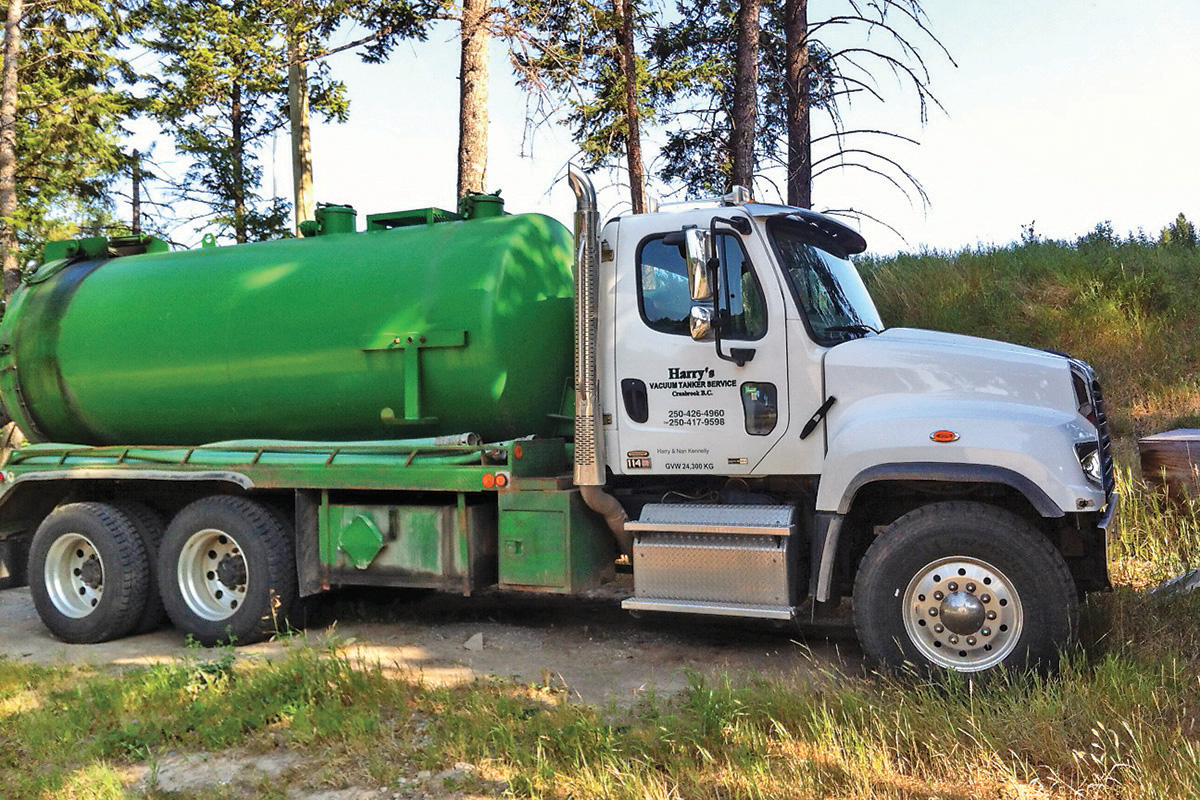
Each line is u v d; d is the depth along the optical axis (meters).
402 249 6.86
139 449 7.42
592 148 18.23
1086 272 13.38
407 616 7.64
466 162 12.82
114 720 5.13
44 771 4.53
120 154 22.42
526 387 6.56
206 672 5.67
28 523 7.95
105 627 7.23
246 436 7.39
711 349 5.88
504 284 6.48
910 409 5.37
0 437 10.70
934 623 5.12
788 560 5.54
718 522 5.67
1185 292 12.81
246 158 27.20
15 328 7.94
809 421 5.68
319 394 6.90
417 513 6.52
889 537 5.25
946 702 4.73
